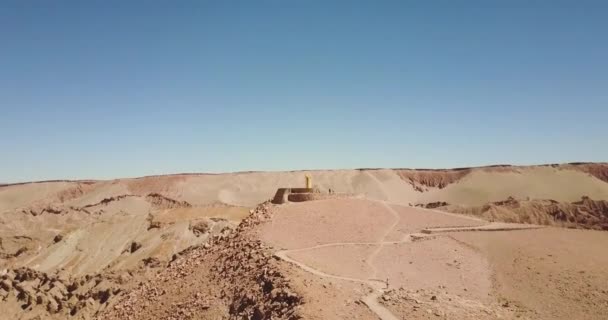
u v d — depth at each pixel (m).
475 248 75.81
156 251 121.75
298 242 64.88
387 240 73.62
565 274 64.06
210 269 59.69
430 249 71.50
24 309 101.75
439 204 183.88
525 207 151.25
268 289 44.94
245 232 68.75
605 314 49.94
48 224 178.38
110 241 136.00
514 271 65.38
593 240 86.62
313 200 89.00
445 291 53.12
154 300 57.81
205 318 46.88
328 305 38.94
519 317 42.28
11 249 148.25
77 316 96.62
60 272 119.62
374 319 36.12
